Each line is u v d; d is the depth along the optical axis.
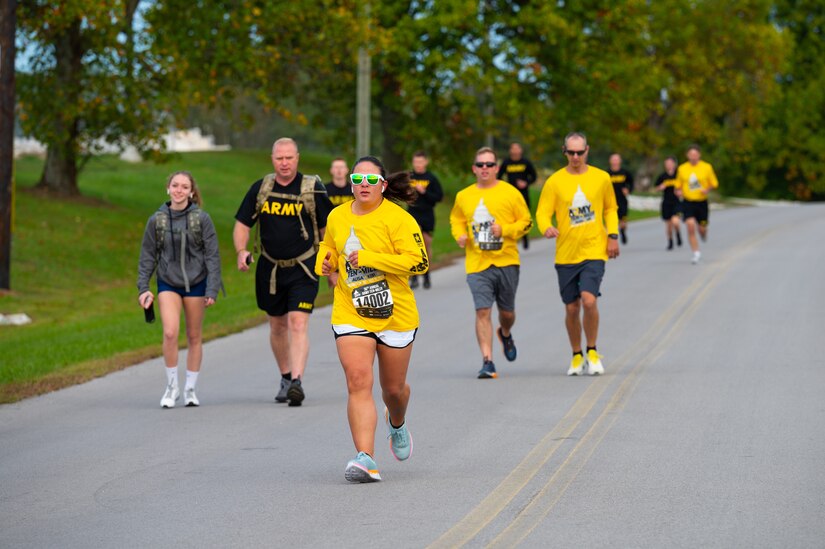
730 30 171.50
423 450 22.80
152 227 29.14
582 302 31.41
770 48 174.00
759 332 38.53
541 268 64.56
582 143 31.69
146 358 37.88
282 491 19.62
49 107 80.06
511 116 113.06
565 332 40.44
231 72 82.44
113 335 44.00
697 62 166.00
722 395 28.02
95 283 66.50
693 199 63.69
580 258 31.73
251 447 23.72
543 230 31.95
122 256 74.69
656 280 55.28
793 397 27.58
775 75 192.75
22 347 41.97
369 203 20.17
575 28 115.94
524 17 114.56
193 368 29.28
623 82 124.00
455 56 112.62
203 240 29.22
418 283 57.91
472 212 32.03
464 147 124.00
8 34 55.78
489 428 24.81
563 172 32.03
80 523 17.83
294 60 83.75
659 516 17.38
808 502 18.08
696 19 169.75
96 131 83.12
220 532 17.05
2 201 57.84
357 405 20.16
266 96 82.69
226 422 26.64
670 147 198.25
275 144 29.22
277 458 22.55
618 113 124.38
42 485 20.61
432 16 112.88
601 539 16.16
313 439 24.44
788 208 144.25
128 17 82.00
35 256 69.69
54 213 84.44
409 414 26.67
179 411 28.38
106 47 76.31
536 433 24.17
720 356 34.06
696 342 36.91
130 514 18.30
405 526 17.09
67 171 93.50
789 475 19.97
